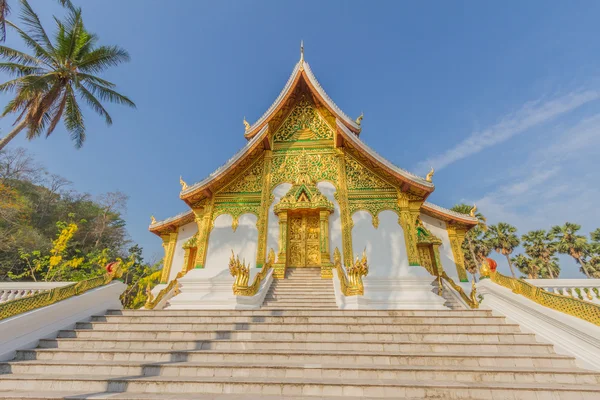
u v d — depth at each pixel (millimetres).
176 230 16047
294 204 12719
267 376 4086
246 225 12945
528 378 3998
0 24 9109
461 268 14562
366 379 3982
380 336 5340
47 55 13016
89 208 33750
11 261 20172
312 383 3727
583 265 33781
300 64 15094
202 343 5066
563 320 4848
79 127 13828
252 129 14797
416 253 11734
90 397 3568
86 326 5930
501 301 6273
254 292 9227
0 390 3906
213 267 12094
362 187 13242
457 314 6281
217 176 12859
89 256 21016
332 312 6598
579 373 4016
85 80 13797
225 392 3740
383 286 10453
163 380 3879
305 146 14523
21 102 11852
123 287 7566
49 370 4383
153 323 6004
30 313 5188
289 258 12688
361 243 12180
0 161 27438
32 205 28078
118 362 4492
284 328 5727
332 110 14539
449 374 4039
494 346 4945
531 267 34906
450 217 15180
